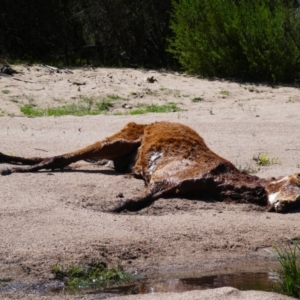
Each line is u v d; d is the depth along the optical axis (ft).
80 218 53.06
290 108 121.39
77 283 43.50
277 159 76.18
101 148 65.67
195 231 52.31
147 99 132.87
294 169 71.05
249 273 46.29
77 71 153.69
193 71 161.68
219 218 55.31
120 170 67.46
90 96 131.75
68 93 133.18
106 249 47.70
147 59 177.68
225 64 158.10
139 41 176.14
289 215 56.95
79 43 179.52
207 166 60.08
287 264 44.70
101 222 52.60
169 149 62.08
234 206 58.13
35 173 65.72
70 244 47.67
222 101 132.87
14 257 45.37
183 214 56.24
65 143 83.25
